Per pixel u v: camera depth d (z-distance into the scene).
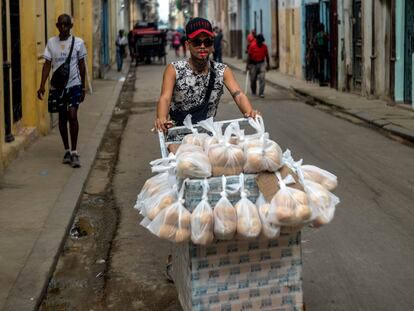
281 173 3.69
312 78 23.20
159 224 3.61
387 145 10.89
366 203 7.23
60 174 8.40
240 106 4.45
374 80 16.75
